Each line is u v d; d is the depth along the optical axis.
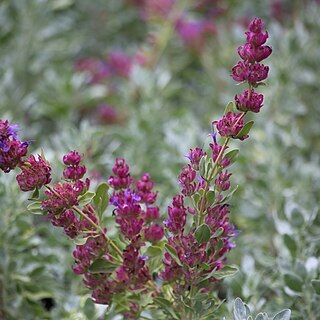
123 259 1.03
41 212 1.01
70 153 1.02
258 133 1.45
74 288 1.23
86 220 1.03
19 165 0.99
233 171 1.38
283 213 1.33
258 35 0.98
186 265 1.01
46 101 1.60
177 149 1.38
